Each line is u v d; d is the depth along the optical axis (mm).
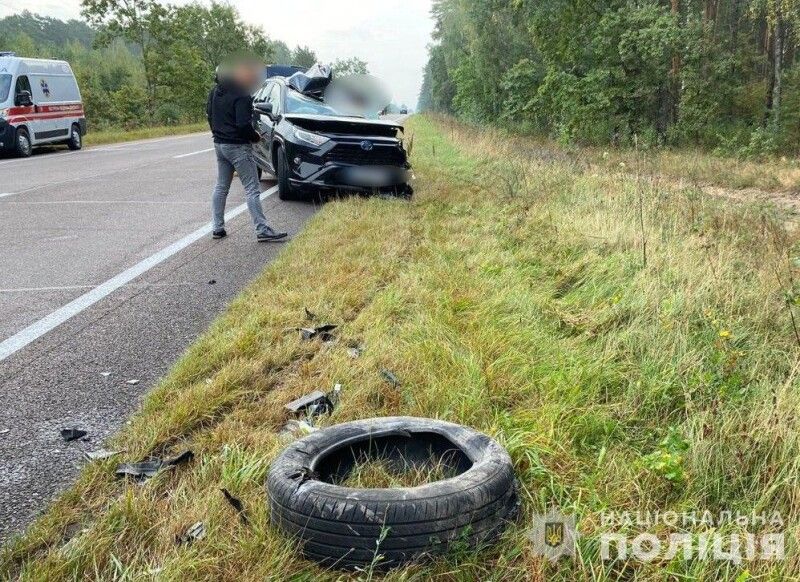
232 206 9688
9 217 8773
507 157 14781
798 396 2900
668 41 19391
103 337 4238
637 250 5633
